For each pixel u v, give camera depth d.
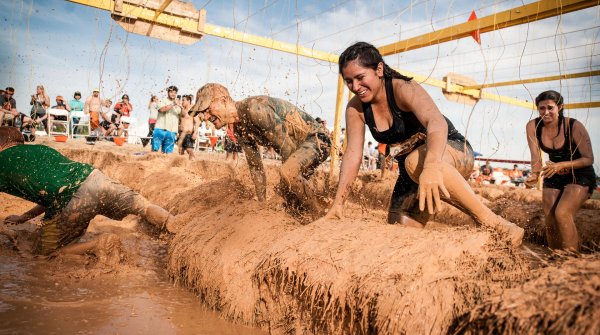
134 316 2.43
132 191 3.76
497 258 1.76
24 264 3.18
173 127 10.23
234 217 3.12
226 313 2.49
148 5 6.55
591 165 3.61
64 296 2.65
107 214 3.65
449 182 2.22
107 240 3.48
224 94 4.03
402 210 3.15
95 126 12.35
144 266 3.49
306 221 3.43
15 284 2.76
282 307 2.21
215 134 14.78
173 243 3.33
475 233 1.96
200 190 4.75
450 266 1.75
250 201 3.40
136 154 9.70
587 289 1.23
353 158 2.79
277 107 4.05
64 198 3.38
